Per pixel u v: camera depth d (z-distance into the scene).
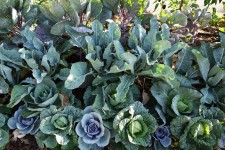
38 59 1.43
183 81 1.48
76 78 1.35
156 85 1.44
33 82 1.41
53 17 1.49
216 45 1.62
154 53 1.40
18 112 1.44
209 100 1.45
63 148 1.40
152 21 1.54
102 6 1.53
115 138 1.35
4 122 1.42
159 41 1.36
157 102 1.46
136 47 1.42
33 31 1.57
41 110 1.38
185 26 1.69
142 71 1.38
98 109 1.38
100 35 1.45
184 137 1.36
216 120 1.39
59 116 1.37
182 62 1.52
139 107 1.37
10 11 1.49
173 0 1.92
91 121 1.36
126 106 1.38
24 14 1.53
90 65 1.45
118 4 1.57
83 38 1.44
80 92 1.54
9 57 1.43
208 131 1.37
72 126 1.38
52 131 1.36
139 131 1.36
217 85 1.51
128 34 1.60
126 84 1.37
